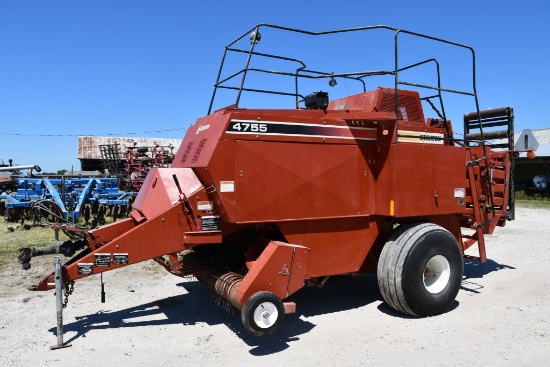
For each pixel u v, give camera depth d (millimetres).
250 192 4820
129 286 7031
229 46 5961
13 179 16156
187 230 4926
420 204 5594
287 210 5035
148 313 5770
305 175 5137
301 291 6707
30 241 10617
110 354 4504
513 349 4441
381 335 4906
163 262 6094
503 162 7516
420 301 5340
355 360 4273
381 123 5586
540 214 17016
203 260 5707
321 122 5242
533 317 5367
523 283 6973
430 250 5406
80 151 39219
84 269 4660
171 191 5223
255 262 4723
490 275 7523
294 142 5070
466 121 8492
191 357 4422
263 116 4891
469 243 6965
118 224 5355
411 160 5520
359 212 5520
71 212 12688
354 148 5469
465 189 6137
